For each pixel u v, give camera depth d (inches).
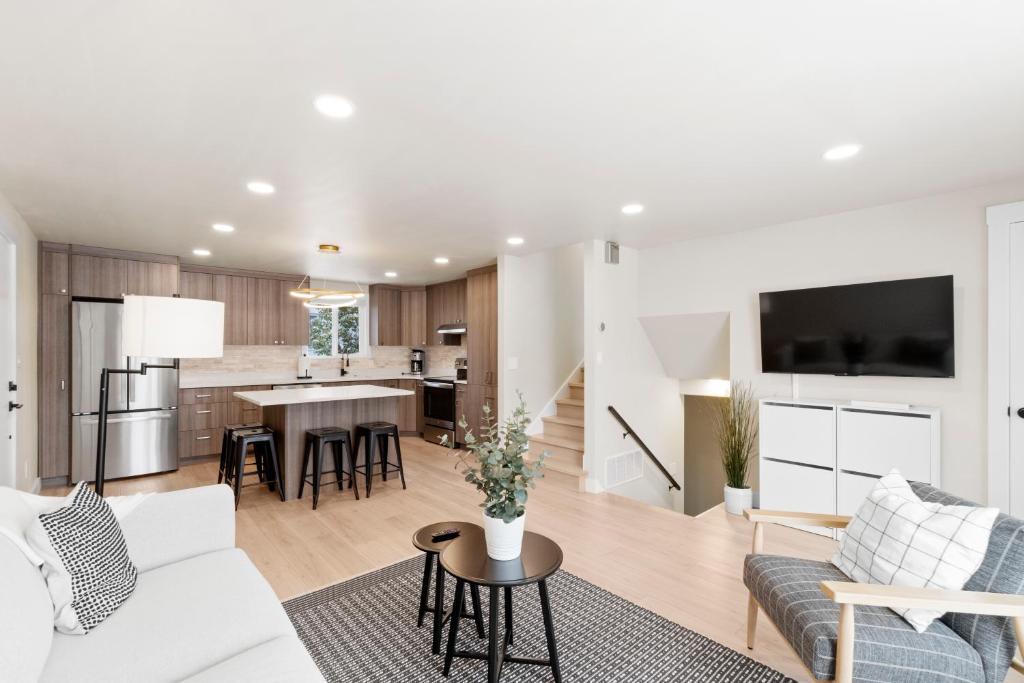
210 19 55.9
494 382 226.2
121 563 66.8
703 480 256.5
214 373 245.4
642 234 167.5
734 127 85.1
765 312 154.0
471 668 80.7
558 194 122.0
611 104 77.0
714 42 61.1
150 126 83.8
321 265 227.0
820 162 101.4
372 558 122.0
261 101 75.6
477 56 64.0
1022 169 105.7
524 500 76.2
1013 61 64.8
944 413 124.9
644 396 200.1
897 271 131.3
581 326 243.0
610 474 182.4
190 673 53.2
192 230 157.9
